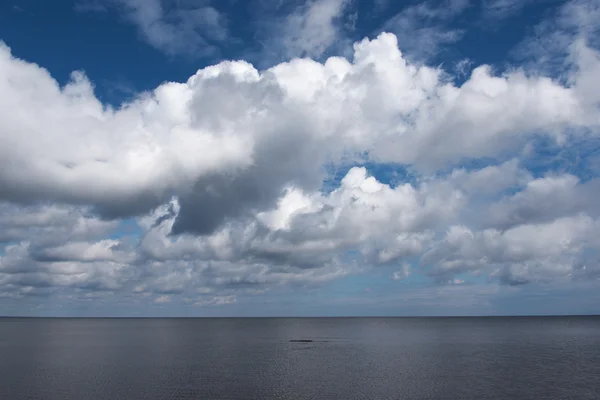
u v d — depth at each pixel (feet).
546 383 207.51
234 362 286.25
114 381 214.28
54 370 249.96
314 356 321.52
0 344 432.66
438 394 185.98
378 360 295.07
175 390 193.57
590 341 453.58
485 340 475.72
